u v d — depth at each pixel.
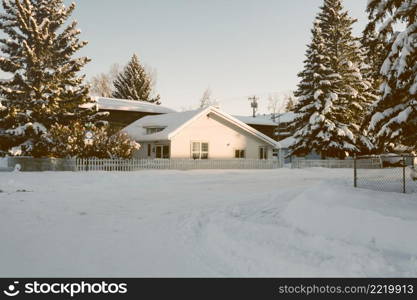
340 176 24.20
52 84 29.34
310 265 5.77
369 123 13.93
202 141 31.33
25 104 28.45
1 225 8.95
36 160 25.72
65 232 8.29
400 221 6.84
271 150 36.97
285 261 5.98
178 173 23.97
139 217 10.02
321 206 8.54
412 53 11.59
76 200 13.12
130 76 73.62
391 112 12.77
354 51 40.53
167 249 7.01
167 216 10.09
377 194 9.27
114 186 17.70
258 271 5.80
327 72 37.94
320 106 36.59
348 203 8.34
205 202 12.51
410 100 12.18
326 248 6.55
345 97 38.25
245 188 16.95
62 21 31.28
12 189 15.62
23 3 29.56
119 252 6.76
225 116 32.34
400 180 16.31
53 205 11.96
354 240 7.04
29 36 29.66
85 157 24.92
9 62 27.95
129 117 40.84
